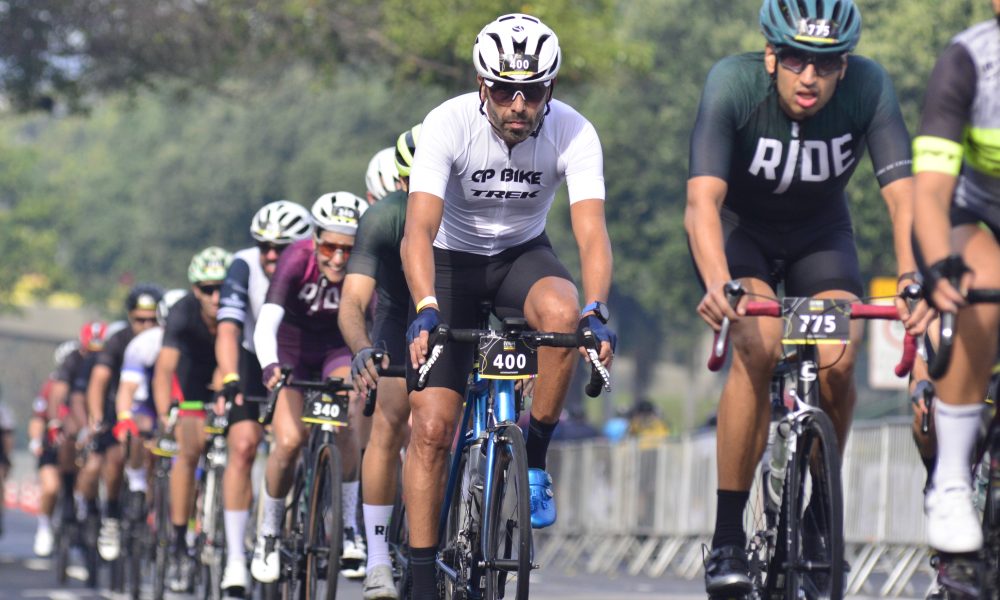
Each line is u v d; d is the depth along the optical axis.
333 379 21.80
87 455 39.91
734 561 16.09
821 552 14.71
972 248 13.02
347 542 22.50
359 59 66.12
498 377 16.08
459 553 17.05
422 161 16.89
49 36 64.50
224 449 28.91
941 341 12.33
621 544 48.12
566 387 17.11
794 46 16.02
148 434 34.03
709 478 42.06
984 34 12.59
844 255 17.52
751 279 17.22
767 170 17.03
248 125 197.38
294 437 23.66
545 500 16.33
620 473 48.56
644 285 133.25
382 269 19.83
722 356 15.26
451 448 18.30
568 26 62.06
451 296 17.92
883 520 35.00
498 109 16.38
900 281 16.30
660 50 105.12
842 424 17.12
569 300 17.00
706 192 16.50
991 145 12.70
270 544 23.75
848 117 16.92
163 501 31.78
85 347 44.97
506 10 60.91
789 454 15.33
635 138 116.44
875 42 53.53
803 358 15.62
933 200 12.60
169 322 30.95
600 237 17.03
